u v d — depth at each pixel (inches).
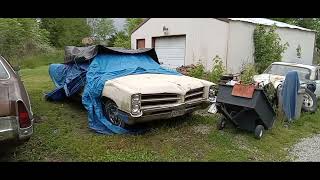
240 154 203.2
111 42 1363.2
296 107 293.0
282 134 255.3
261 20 653.9
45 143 203.6
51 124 249.4
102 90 234.5
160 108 217.3
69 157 185.9
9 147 159.9
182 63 608.1
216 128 252.8
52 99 334.3
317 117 320.2
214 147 212.7
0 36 880.9
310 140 246.2
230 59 524.7
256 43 560.4
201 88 250.8
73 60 298.5
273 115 247.1
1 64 174.4
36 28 1193.4
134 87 213.6
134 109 207.5
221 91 242.2
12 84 166.1
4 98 156.6
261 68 551.2
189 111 244.8
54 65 354.9
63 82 319.6
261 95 232.1
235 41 528.1
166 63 645.9
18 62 878.4
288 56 653.9
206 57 551.5
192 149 207.0
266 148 218.8
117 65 265.0
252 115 237.5
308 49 723.4
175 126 249.4
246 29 546.3
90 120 237.1
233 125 253.0
